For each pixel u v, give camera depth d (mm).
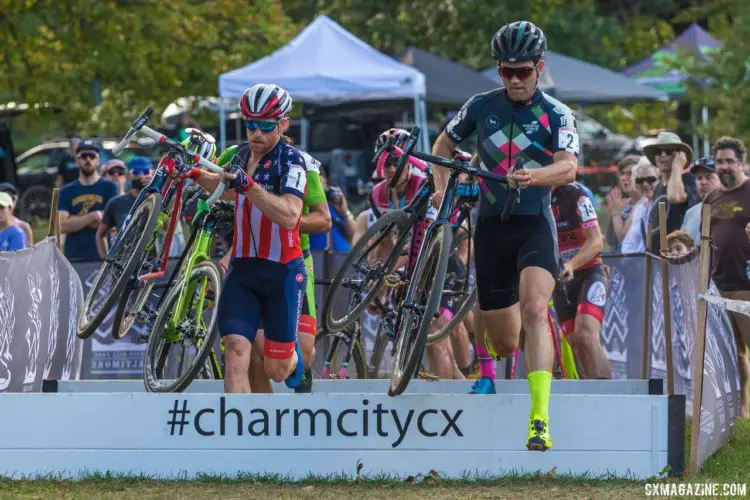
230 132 80750
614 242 41250
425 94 59938
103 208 38562
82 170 38562
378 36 105750
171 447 19672
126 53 67125
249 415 19688
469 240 24172
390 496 18203
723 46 61906
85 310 23859
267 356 20906
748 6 59594
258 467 19672
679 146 33750
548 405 19344
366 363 28562
